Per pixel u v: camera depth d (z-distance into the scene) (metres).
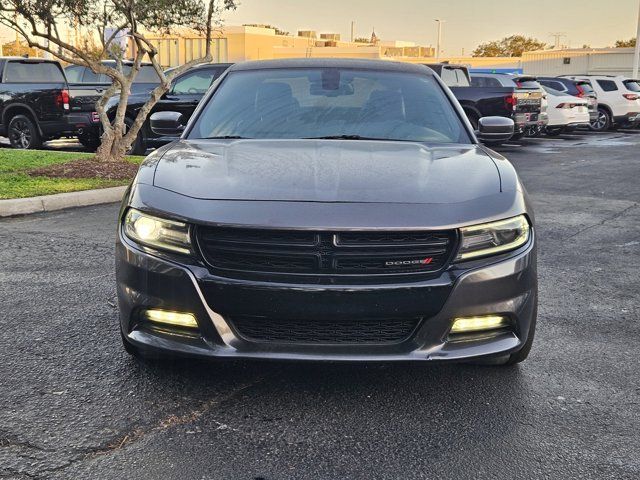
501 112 15.85
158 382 3.29
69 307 4.37
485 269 2.92
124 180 9.28
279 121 4.14
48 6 9.23
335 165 3.30
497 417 3.02
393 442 2.79
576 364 3.62
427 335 2.90
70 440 2.75
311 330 2.90
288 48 40.56
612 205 8.92
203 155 3.51
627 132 24.83
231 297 2.83
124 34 11.65
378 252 2.83
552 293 4.92
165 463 2.60
